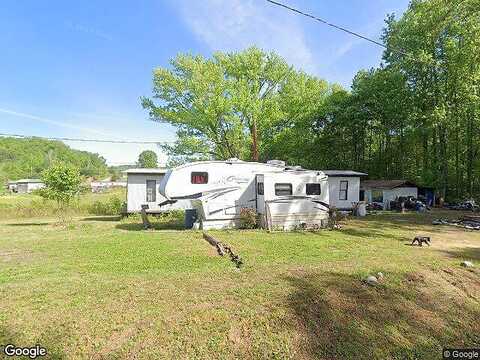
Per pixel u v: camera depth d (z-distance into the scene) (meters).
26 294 5.73
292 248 9.76
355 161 33.19
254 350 4.49
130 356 4.18
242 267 7.56
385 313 5.64
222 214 14.27
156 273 7.05
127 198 18.83
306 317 5.25
